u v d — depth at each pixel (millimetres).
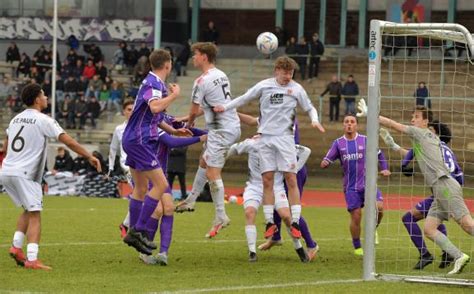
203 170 40531
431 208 32562
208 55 37094
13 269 30844
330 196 77000
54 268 31359
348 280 29906
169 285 28156
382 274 30562
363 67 106750
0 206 57250
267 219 34469
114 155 40781
